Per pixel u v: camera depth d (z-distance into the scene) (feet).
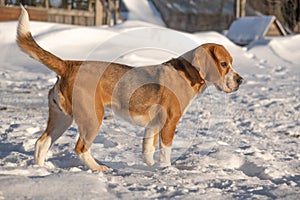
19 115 30.07
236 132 28.14
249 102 40.14
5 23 64.08
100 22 84.79
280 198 14.35
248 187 15.61
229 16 115.44
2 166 16.75
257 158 20.67
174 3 120.78
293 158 21.71
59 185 14.17
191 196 14.05
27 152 20.79
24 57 55.83
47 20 76.23
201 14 118.83
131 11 116.88
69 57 56.34
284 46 76.02
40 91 39.81
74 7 83.15
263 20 84.58
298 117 34.09
